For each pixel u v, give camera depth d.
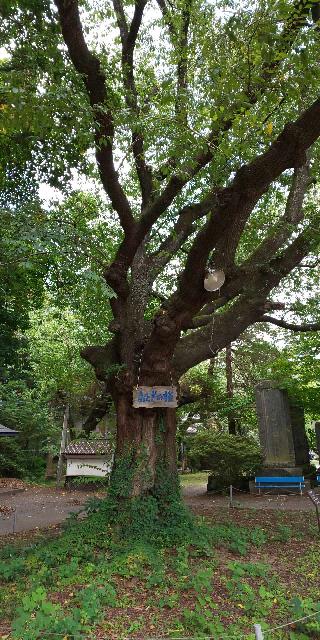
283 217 10.16
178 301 7.85
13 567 6.74
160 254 10.30
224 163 8.88
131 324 9.30
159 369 8.66
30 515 13.70
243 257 12.96
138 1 8.80
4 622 5.10
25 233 6.84
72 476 20.45
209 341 9.55
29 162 11.57
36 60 8.22
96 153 8.26
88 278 7.44
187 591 5.91
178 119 8.11
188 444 18.73
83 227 11.64
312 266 12.32
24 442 25.88
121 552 7.20
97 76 8.12
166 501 8.62
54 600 5.61
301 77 7.39
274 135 8.73
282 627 4.81
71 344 22.03
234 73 7.66
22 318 16.97
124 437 8.91
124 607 5.47
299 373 18.11
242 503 14.30
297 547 8.12
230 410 20.91
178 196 11.06
